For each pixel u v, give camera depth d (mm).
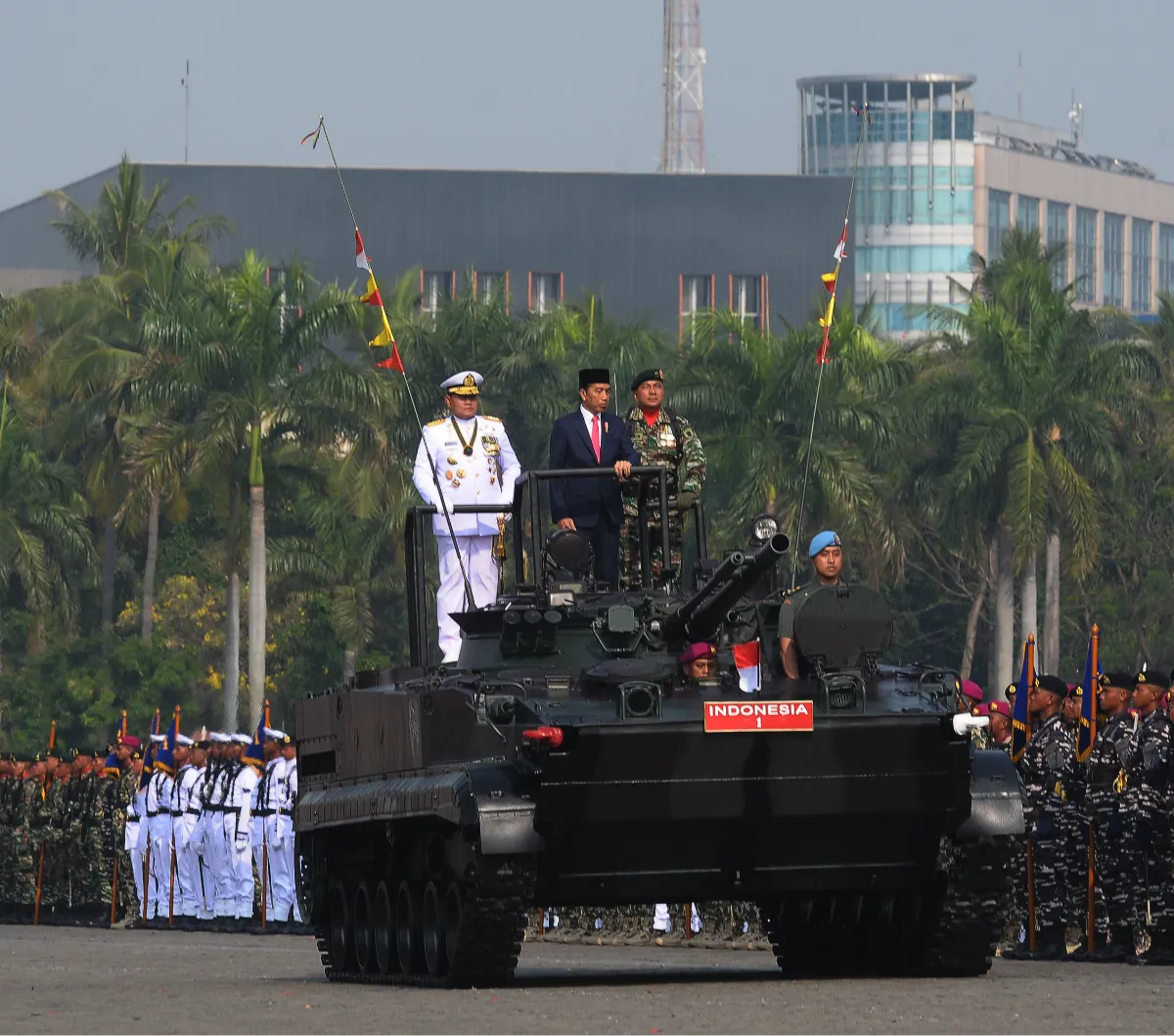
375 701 62531
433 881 58250
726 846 54875
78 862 119875
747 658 56469
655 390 65812
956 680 56219
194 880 110812
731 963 71938
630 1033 42469
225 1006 52594
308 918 71812
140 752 120062
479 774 53875
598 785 53000
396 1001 51969
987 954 57281
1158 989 52188
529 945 88188
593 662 57938
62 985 63594
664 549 61500
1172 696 66000
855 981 55938
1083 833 71000
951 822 55344
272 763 105812
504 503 70188
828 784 54094
